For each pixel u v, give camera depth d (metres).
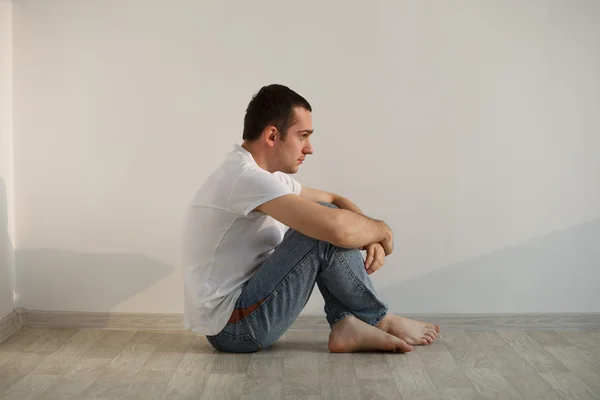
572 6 2.89
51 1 2.92
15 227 3.02
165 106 2.96
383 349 2.60
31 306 3.05
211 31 2.92
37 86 2.96
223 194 2.40
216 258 2.49
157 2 2.91
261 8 2.91
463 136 2.96
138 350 2.69
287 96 2.43
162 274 3.03
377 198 2.99
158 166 2.98
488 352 2.64
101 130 2.96
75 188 3.00
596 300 3.02
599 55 2.90
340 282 2.49
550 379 2.33
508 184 2.97
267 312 2.46
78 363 2.52
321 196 2.80
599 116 2.94
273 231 2.57
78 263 3.03
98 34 2.93
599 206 2.97
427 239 3.01
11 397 2.18
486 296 3.03
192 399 2.16
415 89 2.94
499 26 2.91
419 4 2.90
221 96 2.95
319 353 2.61
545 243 3.00
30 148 2.98
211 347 2.72
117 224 3.01
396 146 2.96
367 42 2.92
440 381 2.30
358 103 2.94
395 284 3.03
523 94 2.93
